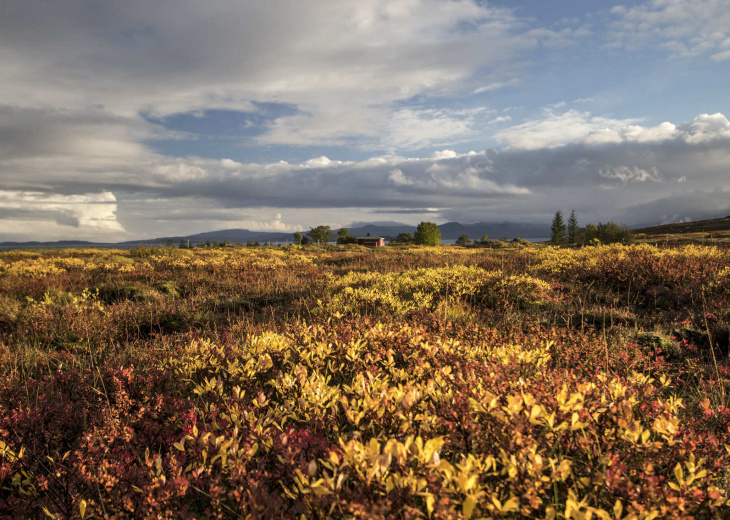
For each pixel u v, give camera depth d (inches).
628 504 53.9
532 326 196.7
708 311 220.4
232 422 80.9
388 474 53.6
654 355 160.6
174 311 265.3
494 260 589.6
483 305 283.4
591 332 185.2
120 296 338.3
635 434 62.5
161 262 589.9
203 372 122.0
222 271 495.8
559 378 96.2
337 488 50.0
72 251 935.0
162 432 89.1
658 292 290.8
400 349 132.9
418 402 76.4
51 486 76.2
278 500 57.2
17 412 92.2
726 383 128.6
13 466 76.5
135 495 65.9
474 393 74.5
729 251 422.3
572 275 380.8
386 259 700.0
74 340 207.9
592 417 68.7
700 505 59.2
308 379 96.9
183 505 62.2
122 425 87.0
